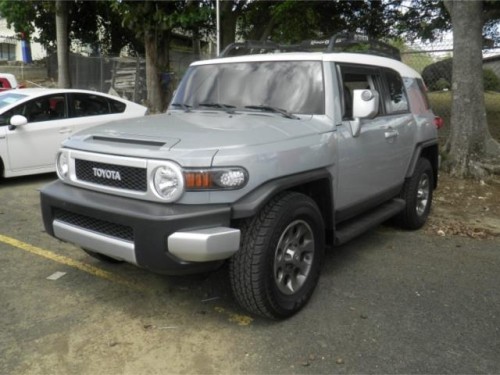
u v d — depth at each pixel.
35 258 4.94
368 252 5.28
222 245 3.26
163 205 3.37
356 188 4.61
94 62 19.50
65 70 16.66
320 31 15.57
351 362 3.28
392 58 5.85
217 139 3.49
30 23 20.41
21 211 6.61
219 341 3.51
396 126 5.27
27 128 8.05
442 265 4.95
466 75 8.37
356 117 4.32
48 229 3.98
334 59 4.49
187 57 20.25
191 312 3.92
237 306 4.02
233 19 13.75
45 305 4.00
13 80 13.69
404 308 4.02
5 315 3.83
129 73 18.70
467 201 7.32
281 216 3.55
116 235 3.53
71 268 4.71
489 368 3.24
